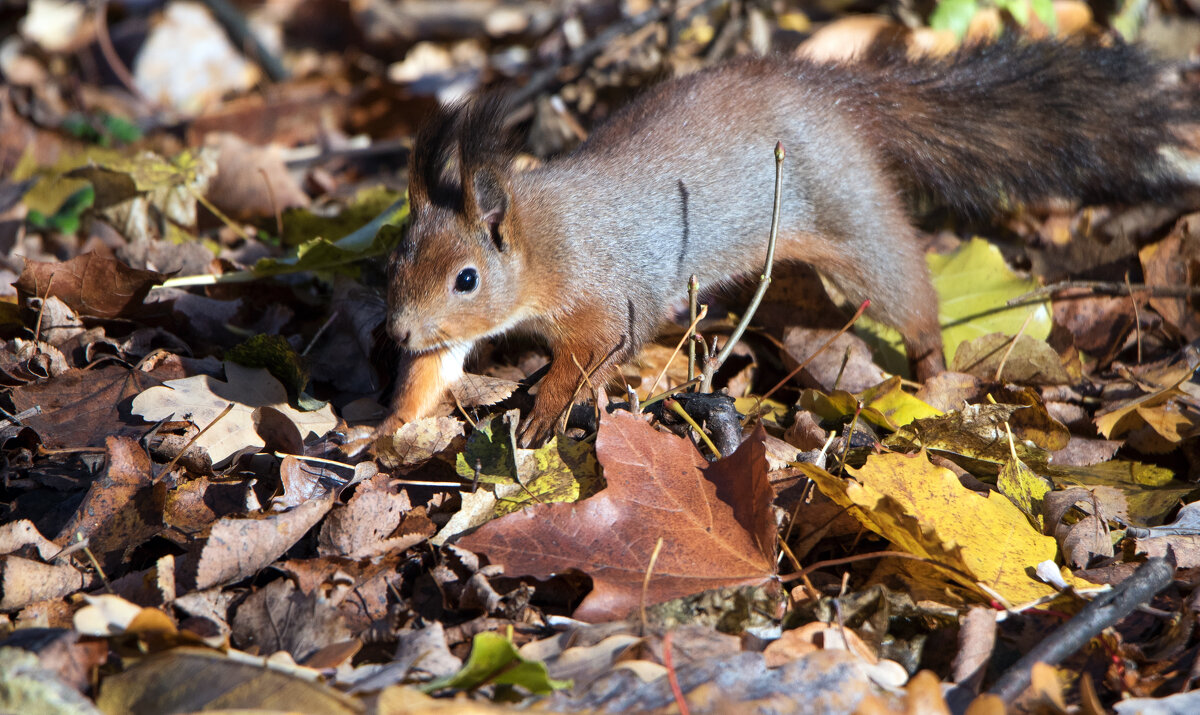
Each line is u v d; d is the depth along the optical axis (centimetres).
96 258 790
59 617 539
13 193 1083
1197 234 905
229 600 555
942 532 593
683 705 438
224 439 697
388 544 592
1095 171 993
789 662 485
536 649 514
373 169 1298
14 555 573
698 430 680
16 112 1393
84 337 788
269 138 1434
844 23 1152
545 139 1192
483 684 472
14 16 1906
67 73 1716
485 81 1434
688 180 840
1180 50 1241
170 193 1032
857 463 690
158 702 452
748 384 846
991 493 622
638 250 820
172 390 720
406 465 684
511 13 1867
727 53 1224
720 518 587
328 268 898
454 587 571
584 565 566
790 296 909
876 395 768
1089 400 810
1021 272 964
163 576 547
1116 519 652
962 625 525
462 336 761
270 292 923
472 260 748
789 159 859
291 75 1748
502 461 662
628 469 604
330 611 535
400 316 735
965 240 1025
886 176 916
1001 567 575
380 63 1802
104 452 670
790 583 585
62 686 444
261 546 571
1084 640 502
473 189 743
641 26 1247
